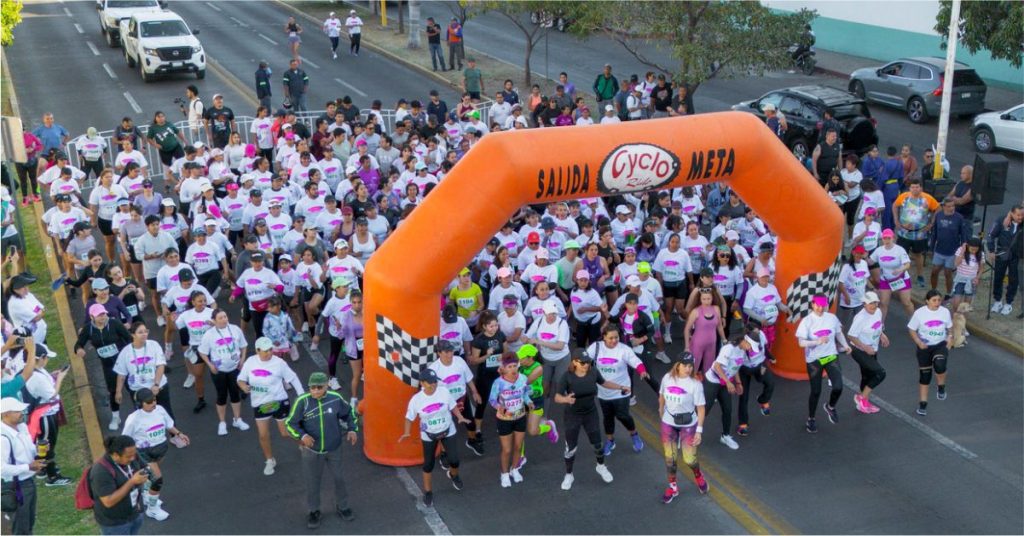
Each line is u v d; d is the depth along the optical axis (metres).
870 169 18.45
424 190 17.78
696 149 11.91
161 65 30.56
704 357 13.15
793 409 13.54
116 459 9.60
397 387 11.83
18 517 10.35
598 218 16.12
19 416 10.12
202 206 16.28
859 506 11.30
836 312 14.86
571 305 14.27
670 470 11.30
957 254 15.11
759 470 12.07
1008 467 12.09
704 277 12.98
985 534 10.78
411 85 31.77
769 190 12.84
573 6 28.28
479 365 12.51
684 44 24.14
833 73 33.47
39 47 36.34
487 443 12.72
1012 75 30.88
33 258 18.53
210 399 13.77
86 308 15.40
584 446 12.66
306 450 10.68
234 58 35.22
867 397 13.44
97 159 21.09
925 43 33.47
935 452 12.43
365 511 11.27
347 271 14.53
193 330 12.78
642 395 14.00
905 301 15.38
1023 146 23.52
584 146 11.25
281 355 13.49
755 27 24.14
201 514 11.19
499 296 13.52
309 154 18.36
